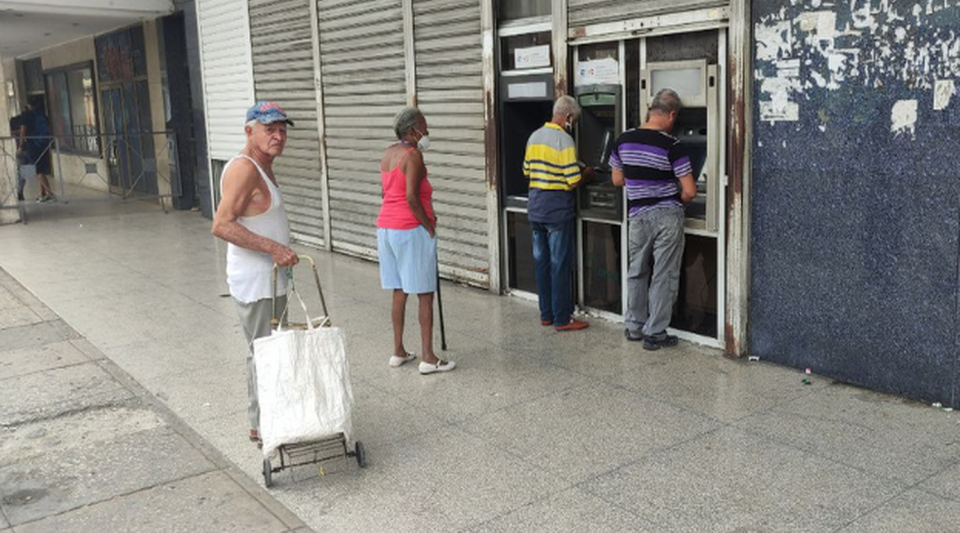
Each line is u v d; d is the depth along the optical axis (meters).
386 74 8.16
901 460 3.87
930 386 4.46
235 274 4.14
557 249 5.97
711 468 3.89
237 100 10.98
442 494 3.78
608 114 6.03
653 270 5.57
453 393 5.00
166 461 4.23
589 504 3.62
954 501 3.49
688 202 5.30
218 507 3.74
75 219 13.05
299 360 3.75
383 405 4.86
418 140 5.11
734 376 5.04
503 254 7.21
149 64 14.18
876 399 4.59
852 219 4.64
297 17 9.38
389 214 5.16
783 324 5.11
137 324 6.84
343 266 8.86
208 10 11.26
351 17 8.50
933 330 4.39
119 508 3.76
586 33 5.96
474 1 6.92
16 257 9.98
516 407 4.75
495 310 6.81
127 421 4.79
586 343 5.83
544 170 5.86
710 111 5.20
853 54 4.48
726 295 5.35
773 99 4.89
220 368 5.68
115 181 16.77
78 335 6.57
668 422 4.43
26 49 19.80
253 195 4.03
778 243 5.03
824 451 4.00
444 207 7.71
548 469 3.97
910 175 4.36
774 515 3.45
